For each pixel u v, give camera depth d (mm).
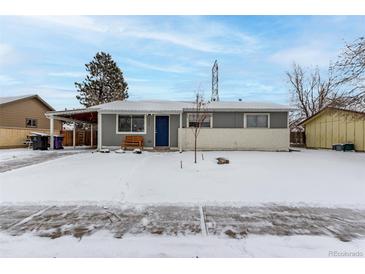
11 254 3271
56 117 17359
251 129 15594
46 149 16797
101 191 6117
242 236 3773
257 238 3709
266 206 5133
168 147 15891
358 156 12859
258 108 15828
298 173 8203
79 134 22609
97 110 15266
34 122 23562
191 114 16219
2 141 17797
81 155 12945
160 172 8281
